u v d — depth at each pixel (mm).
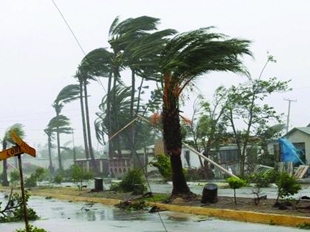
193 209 18594
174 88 21250
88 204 25641
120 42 54594
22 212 18938
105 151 73000
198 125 42781
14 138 9461
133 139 61438
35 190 40969
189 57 20375
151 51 48938
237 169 41750
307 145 42906
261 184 31156
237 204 18094
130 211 20562
